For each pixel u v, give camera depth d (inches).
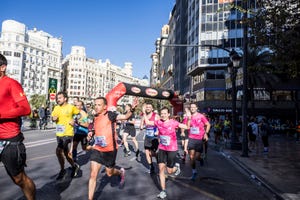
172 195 214.5
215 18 1798.7
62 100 249.8
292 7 371.9
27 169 288.4
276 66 406.0
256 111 1674.5
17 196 194.4
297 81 1593.3
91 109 472.4
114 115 189.5
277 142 834.8
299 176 299.3
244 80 489.4
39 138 629.3
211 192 229.5
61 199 191.6
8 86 131.1
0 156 133.7
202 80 1911.9
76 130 295.4
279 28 381.7
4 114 127.4
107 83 6756.9
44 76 4466.0
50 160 343.3
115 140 190.7
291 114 1628.9
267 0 384.5
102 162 185.2
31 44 4160.9
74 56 5600.4
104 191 217.9
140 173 293.4
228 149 571.8
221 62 1756.9
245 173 322.7
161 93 650.2
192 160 276.5
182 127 225.6
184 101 711.1
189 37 2188.7
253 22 398.9
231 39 1747.0
